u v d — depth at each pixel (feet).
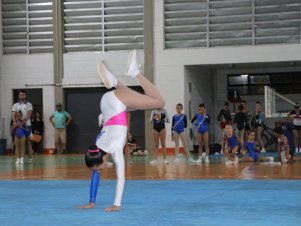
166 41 71.26
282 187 30.14
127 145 50.11
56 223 19.51
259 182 32.78
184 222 19.42
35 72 74.28
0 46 74.95
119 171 22.36
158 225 18.83
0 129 74.64
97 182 23.56
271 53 68.03
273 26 68.28
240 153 54.95
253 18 68.64
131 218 20.42
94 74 73.05
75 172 42.55
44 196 27.94
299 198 25.73
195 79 74.08
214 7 69.87
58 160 58.54
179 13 70.54
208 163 50.85
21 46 74.90
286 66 74.49
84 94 74.13
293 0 67.62
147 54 71.15
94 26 73.15
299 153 63.31
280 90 75.87
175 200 25.55
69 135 74.33
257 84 77.00
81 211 22.41
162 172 40.88
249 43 68.95
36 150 72.49
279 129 49.47
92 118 73.77
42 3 74.18
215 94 79.56
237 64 71.00
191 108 72.13
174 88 70.49
